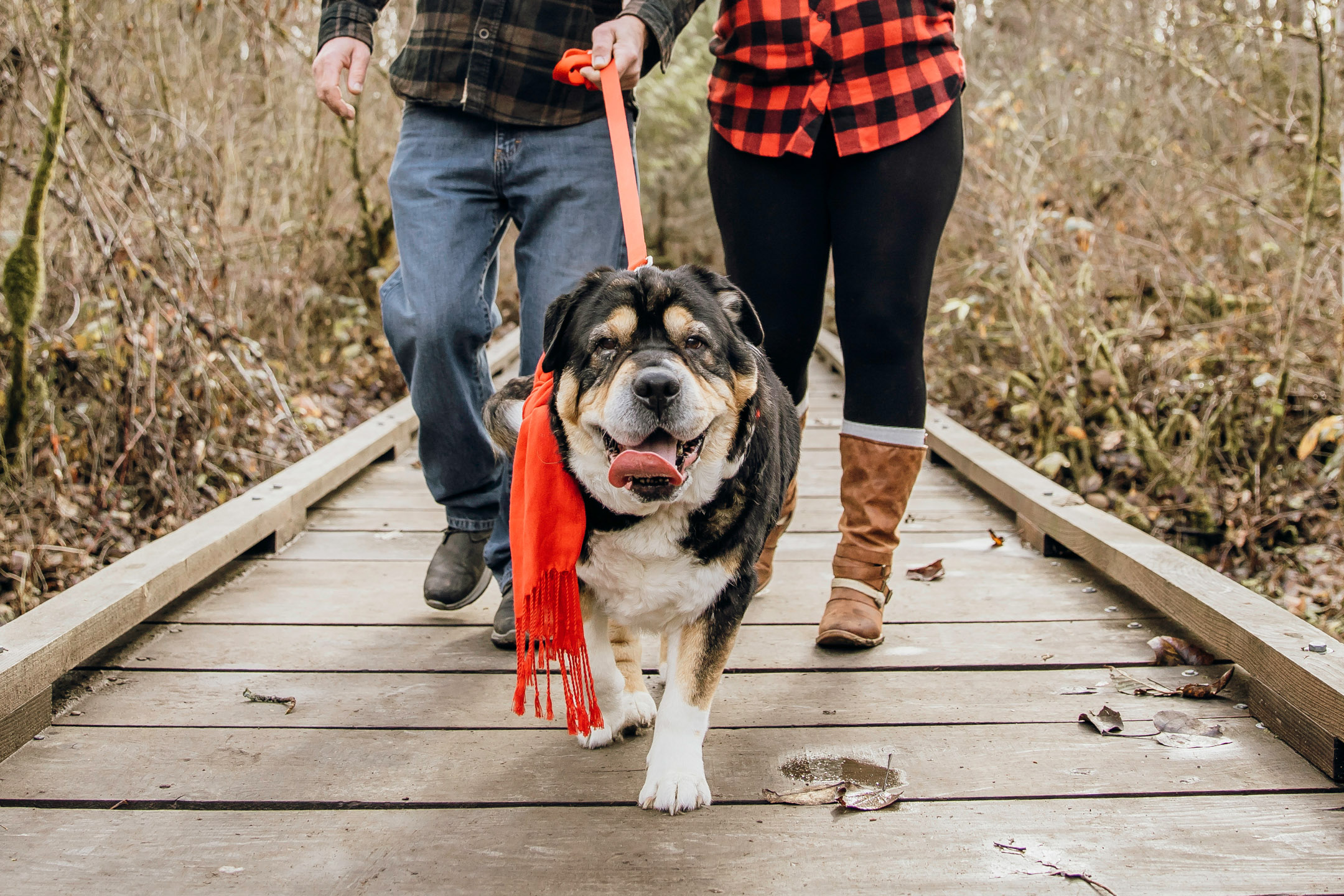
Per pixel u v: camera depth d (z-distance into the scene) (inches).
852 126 98.5
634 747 86.1
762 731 88.3
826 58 98.9
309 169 289.4
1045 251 215.5
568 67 95.8
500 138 100.4
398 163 103.4
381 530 150.9
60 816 74.9
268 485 149.5
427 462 109.5
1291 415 196.4
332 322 287.9
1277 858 69.2
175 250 192.4
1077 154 235.8
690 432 73.4
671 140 541.0
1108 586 124.3
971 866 68.5
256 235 241.0
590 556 79.8
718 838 72.1
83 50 176.2
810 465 193.8
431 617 115.3
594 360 79.2
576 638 77.7
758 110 103.0
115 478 168.7
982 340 259.9
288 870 68.5
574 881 67.2
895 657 103.3
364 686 97.1
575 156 100.9
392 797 77.4
